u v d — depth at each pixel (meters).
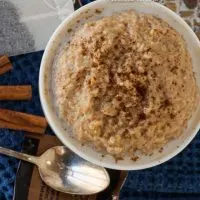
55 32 0.30
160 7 0.31
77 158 0.34
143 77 0.28
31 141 0.34
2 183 0.34
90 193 0.34
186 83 0.29
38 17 0.35
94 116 0.28
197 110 0.31
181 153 0.35
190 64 0.30
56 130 0.30
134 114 0.28
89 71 0.28
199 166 0.35
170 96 0.28
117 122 0.28
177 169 0.35
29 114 0.34
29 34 0.35
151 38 0.29
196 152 0.35
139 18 0.30
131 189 0.36
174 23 0.31
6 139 0.34
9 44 0.35
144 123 0.28
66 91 0.29
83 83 0.29
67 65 0.29
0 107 0.34
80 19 0.30
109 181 0.34
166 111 0.28
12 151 0.33
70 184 0.34
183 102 0.29
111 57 0.28
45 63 0.30
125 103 0.28
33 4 0.34
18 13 0.34
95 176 0.34
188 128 0.31
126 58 0.28
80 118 0.29
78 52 0.29
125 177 0.34
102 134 0.28
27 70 0.35
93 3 0.30
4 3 0.34
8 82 0.35
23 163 0.34
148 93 0.28
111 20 0.30
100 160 0.30
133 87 0.28
